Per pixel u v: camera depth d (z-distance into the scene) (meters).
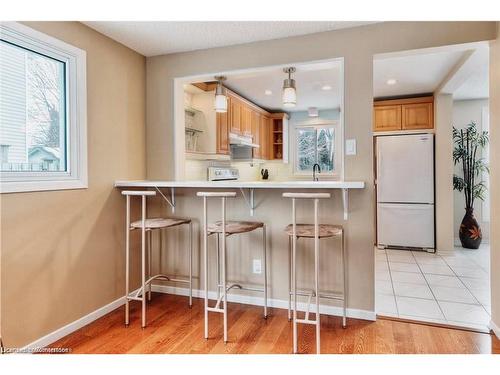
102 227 2.55
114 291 2.67
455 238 5.17
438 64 3.40
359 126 2.44
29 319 1.99
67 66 2.27
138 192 2.31
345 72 2.47
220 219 2.83
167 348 2.05
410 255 4.42
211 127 3.82
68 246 2.25
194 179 4.04
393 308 2.68
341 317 2.50
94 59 2.47
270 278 2.71
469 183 4.83
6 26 1.87
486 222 5.08
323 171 5.84
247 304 2.76
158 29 2.47
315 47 2.54
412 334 2.22
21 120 2.01
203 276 2.91
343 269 2.40
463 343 2.09
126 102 2.80
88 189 2.41
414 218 4.61
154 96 3.02
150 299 2.86
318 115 5.79
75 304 2.30
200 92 3.82
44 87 2.14
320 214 2.56
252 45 2.71
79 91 2.33
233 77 2.90
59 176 2.21
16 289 1.92
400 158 4.64
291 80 2.70
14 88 1.96
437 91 4.35
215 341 2.13
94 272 2.47
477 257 4.32
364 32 2.42
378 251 4.66
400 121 4.69
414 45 2.31
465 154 4.86
